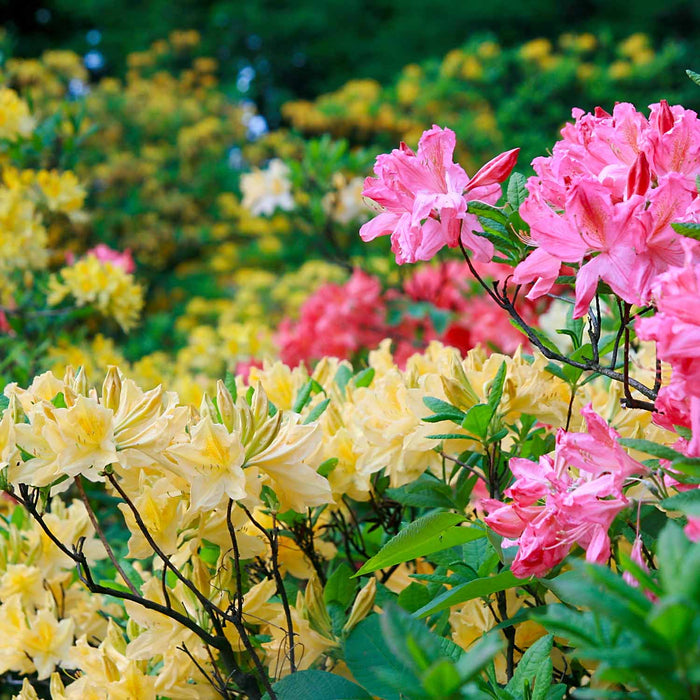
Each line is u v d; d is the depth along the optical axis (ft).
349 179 14.61
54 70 31.83
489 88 21.27
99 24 46.14
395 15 42.47
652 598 2.80
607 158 3.82
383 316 12.78
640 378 5.31
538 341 4.02
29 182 12.34
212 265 29.37
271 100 44.32
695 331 2.76
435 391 4.80
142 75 40.65
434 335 12.89
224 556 4.43
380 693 3.81
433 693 2.31
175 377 14.15
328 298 12.97
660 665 2.15
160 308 28.78
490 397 4.22
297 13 42.42
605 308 7.21
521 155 17.34
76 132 13.00
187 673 4.52
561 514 3.28
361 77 40.70
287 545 5.21
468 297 12.83
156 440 3.81
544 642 3.73
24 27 46.50
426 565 5.75
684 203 3.35
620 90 19.26
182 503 4.28
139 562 6.36
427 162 3.95
